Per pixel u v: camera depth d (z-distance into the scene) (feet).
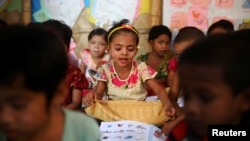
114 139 4.14
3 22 6.16
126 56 4.91
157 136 4.21
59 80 2.08
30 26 2.15
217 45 1.76
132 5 7.18
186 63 1.76
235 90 1.71
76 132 2.41
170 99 4.99
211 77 1.69
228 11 7.20
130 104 4.69
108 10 7.23
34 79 1.89
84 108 4.97
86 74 6.84
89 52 7.04
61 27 4.83
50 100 2.07
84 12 7.27
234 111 1.77
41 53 1.95
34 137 2.16
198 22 7.23
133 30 5.03
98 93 5.04
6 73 1.85
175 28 7.24
